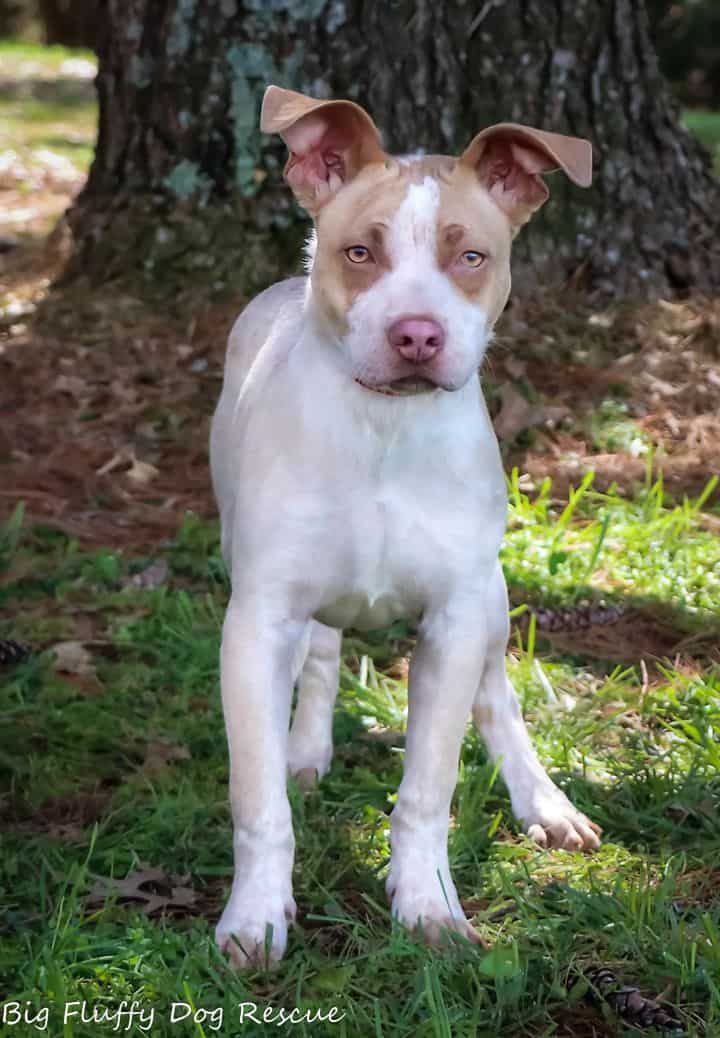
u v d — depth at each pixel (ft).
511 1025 8.99
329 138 10.00
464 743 12.64
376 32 21.26
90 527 17.24
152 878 10.71
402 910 9.95
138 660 14.38
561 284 21.83
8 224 30.66
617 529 16.72
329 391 9.83
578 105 21.98
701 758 12.39
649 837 11.46
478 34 21.44
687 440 19.24
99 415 19.83
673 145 22.79
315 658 12.34
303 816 11.41
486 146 9.99
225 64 21.83
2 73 62.54
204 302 21.70
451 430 9.89
